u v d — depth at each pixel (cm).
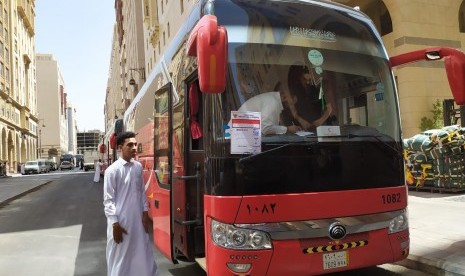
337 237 448
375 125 502
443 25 1836
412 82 1750
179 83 600
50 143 15025
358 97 497
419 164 1236
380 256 474
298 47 483
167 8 3859
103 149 3466
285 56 475
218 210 434
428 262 591
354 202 462
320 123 469
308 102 470
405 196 503
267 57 468
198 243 533
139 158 1062
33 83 9500
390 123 513
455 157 1134
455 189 1132
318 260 440
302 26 492
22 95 7975
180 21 3247
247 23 471
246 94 450
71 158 9500
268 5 488
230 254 424
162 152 644
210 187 448
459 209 929
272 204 430
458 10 1875
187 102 566
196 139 543
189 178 537
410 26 1783
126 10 8019
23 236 1051
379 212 477
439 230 753
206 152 458
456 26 1864
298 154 447
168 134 581
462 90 504
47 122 15088
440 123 1675
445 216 864
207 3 483
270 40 474
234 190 429
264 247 424
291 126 457
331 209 450
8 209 1666
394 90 528
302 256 434
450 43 1841
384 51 539
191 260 546
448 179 1145
